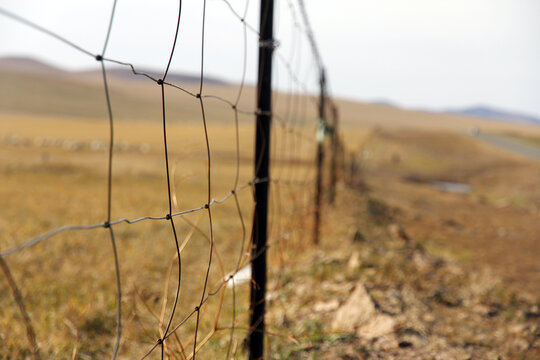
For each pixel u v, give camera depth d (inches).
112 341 138.4
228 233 317.1
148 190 546.3
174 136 1856.5
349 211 384.2
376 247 259.0
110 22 46.7
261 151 117.3
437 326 160.7
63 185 554.9
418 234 388.2
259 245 120.8
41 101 4788.4
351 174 660.7
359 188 631.8
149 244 258.4
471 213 596.4
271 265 219.3
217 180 721.0
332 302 172.9
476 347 147.7
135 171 722.8
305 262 223.6
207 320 156.6
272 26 116.0
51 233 44.2
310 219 263.3
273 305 171.0
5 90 4955.7
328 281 196.7
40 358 121.3
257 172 118.6
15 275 184.9
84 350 130.2
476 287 213.0
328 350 137.5
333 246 259.9
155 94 6279.5
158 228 311.3
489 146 2172.7
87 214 347.3
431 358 134.8
